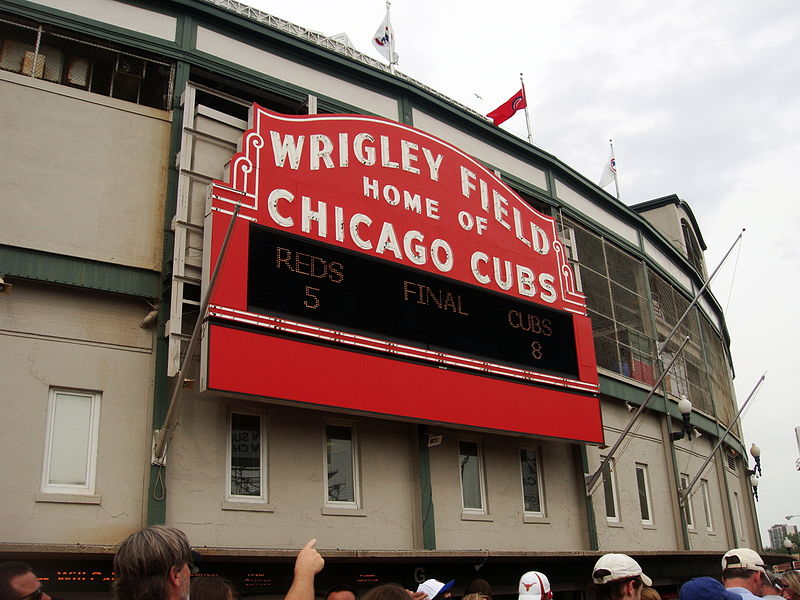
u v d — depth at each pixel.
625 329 24.83
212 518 13.51
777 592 9.27
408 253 16.41
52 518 12.19
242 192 14.05
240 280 13.48
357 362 14.71
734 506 32.03
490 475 18.20
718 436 30.48
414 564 15.25
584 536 19.97
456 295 17.03
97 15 15.05
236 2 17.78
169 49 15.61
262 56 17.05
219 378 12.78
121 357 13.60
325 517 14.92
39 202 13.56
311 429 15.25
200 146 15.00
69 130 14.19
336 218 15.38
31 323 13.01
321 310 14.45
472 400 16.52
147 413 13.50
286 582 13.38
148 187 14.69
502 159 22.00
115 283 13.84
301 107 17.44
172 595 3.84
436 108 20.27
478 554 15.34
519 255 19.03
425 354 15.90
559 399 18.50
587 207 24.94
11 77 13.87
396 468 16.41
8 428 12.28
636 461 23.58
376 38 21.56
